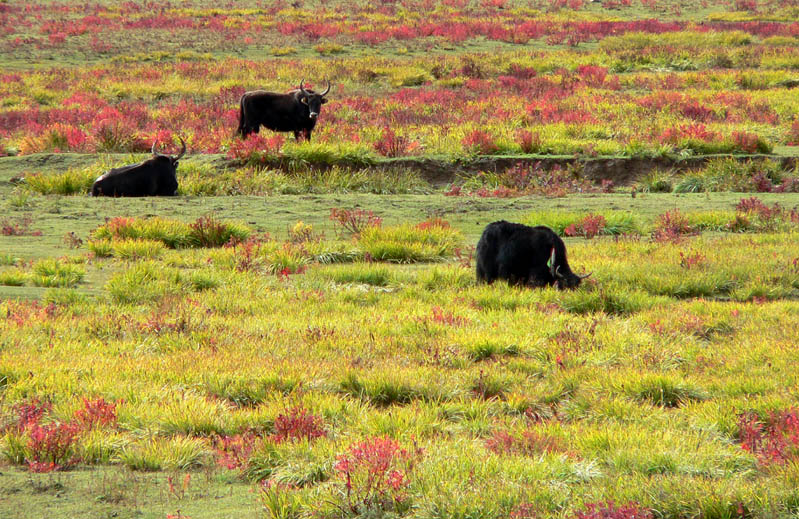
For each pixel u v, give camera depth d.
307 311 41.22
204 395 28.41
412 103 119.31
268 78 140.62
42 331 35.66
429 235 58.97
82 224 63.88
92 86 133.12
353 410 27.16
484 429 26.31
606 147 91.00
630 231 63.41
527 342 35.06
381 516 18.72
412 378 30.09
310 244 56.56
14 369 29.56
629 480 20.62
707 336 37.91
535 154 91.56
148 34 182.12
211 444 24.56
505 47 174.00
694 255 51.78
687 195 78.88
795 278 47.00
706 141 92.25
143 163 76.19
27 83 135.25
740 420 25.94
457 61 154.25
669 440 24.27
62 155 88.50
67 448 22.92
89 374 30.00
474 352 34.44
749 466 22.61
